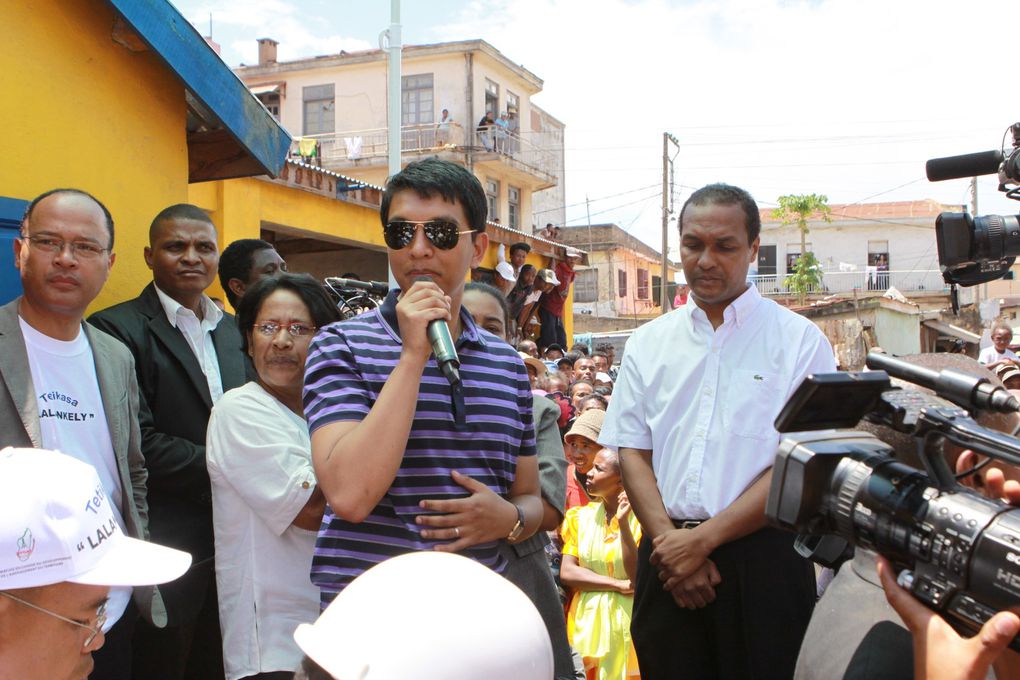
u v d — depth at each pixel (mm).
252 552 2762
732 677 2811
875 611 1617
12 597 1586
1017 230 3287
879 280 38531
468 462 2283
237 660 2717
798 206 37250
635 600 3105
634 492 3092
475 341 2434
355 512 2027
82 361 2891
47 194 2830
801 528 1579
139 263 4570
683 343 3109
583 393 7547
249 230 8188
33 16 3914
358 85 28547
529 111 31281
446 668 1262
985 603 1288
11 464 1656
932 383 1485
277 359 2961
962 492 1376
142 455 3105
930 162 3311
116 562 1749
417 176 2307
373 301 4176
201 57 4473
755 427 2896
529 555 3088
